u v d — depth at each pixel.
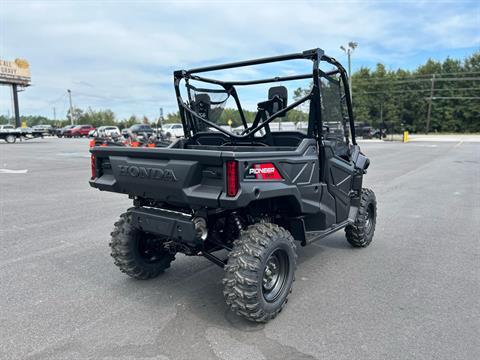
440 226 6.41
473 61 69.25
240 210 3.58
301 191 3.58
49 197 9.09
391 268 4.50
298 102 3.77
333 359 2.73
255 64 3.99
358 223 5.02
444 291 3.85
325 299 3.69
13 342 2.98
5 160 18.14
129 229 3.94
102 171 3.89
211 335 3.07
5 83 45.09
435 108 66.88
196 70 4.31
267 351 2.84
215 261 3.56
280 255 3.37
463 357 2.74
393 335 3.03
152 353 2.83
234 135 4.16
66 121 98.38
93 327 3.20
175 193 3.16
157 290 3.94
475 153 23.20
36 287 4.00
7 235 5.89
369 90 68.00
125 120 88.06
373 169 15.01
